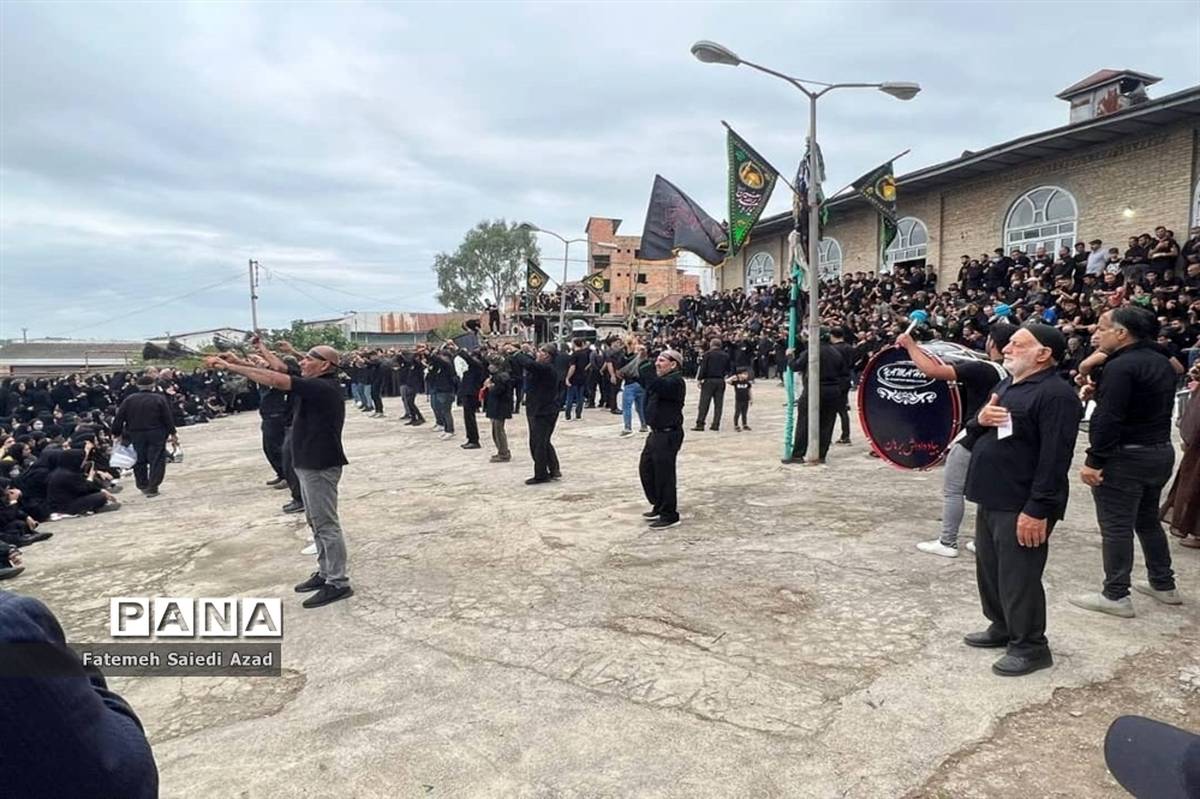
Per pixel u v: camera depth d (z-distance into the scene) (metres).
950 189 21.81
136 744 0.98
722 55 8.11
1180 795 1.16
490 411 10.16
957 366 5.00
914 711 3.15
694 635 4.03
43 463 8.41
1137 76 19.23
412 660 3.90
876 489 7.37
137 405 9.31
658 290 60.25
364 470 10.09
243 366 4.67
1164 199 16.16
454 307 67.81
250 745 3.13
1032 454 3.31
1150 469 3.92
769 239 30.75
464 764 2.91
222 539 6.75
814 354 8.55
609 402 17.09
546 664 3.77
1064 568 4.84
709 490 7.61
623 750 2.96
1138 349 3.92
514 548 5.86
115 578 5.71
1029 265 17.14
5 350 48.59
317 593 4.86
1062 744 2.87
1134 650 3.63
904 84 8.32
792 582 4.78
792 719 3.13
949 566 4.97
